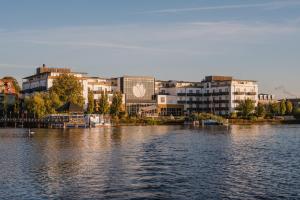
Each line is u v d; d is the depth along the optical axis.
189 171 53.16
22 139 103.81
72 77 195.38
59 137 110.88
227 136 116.69
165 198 39.56
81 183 45.66
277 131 144.12
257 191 42.00
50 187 43.62
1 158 65.44
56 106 180.25
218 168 55.56
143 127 178.00
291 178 48.41
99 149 78.94
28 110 182.50
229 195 40.47
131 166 57.19
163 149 79.19
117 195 40.59
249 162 61.31
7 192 41.41
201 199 39.12
